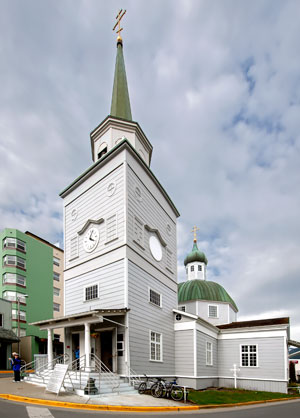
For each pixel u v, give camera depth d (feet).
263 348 94.94
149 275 77.77
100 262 72.90
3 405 40.40
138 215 75.97
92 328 68.74
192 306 146.61
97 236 75.66
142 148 92.84
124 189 71.26
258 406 57.67
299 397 78.69
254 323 103.40
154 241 84.48
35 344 132.77
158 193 91.40
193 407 48.70
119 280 66.95
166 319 83.97
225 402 58.03
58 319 64.18
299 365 171.12
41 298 156.76
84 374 55.21
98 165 79.10
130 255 68.80
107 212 74.54
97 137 91.35
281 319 102.42
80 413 37.81
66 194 89.20
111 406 42.34
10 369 107.04
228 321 146.20
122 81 98.58
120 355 62.23
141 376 63.21
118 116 93.15
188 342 83.66
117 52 103.35
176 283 96.68
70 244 83.66
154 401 49.90
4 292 140.05
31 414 35.42
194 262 165.78
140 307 70.13
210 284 155.63
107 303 68.28
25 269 150.00
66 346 73.20
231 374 97.55
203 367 85.87
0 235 150.71
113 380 56.54
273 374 91.45
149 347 71.46
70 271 81.20
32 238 158.51
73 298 77.97
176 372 83.41
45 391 50.37
